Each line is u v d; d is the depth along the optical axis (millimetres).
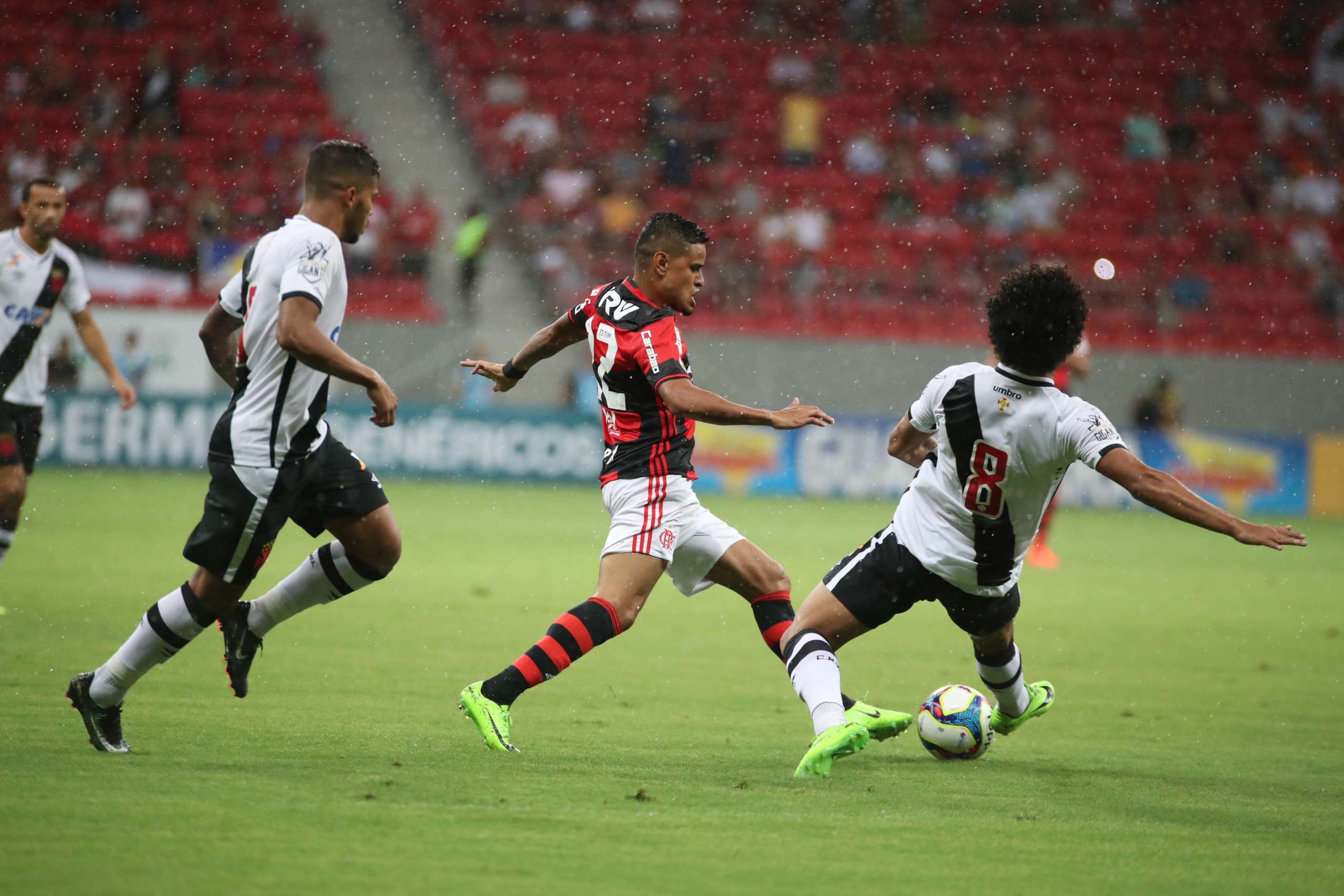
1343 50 98500
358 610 30297
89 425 67562
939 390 15500
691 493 17203
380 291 78812
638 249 16797
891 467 74000
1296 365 79250
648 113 91188
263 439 14883
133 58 88938
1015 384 15039
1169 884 11258
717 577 17531
